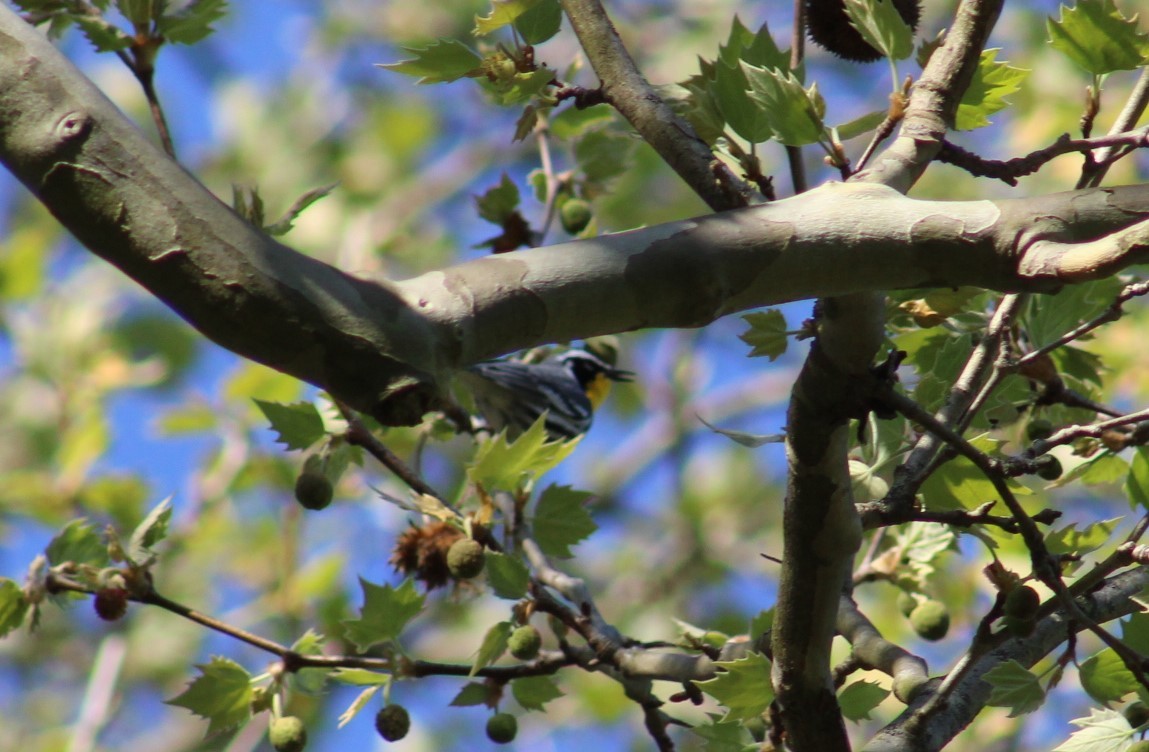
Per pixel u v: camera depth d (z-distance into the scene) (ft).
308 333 10.65
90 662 59.98
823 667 16.35
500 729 21.45
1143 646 16.56
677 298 12.23
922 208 12.34
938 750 17.72
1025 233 12.00
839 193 12.66
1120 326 40.45
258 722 49.83
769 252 12.33
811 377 13.73
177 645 51.75
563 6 16.61
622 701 50.85
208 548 49.96
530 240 29.76
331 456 21.97
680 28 67.36
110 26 17.65
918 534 22.91
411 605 20.44
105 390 47.85
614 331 12.41
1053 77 50.88
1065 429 16.63
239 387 42.50
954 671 16.48
